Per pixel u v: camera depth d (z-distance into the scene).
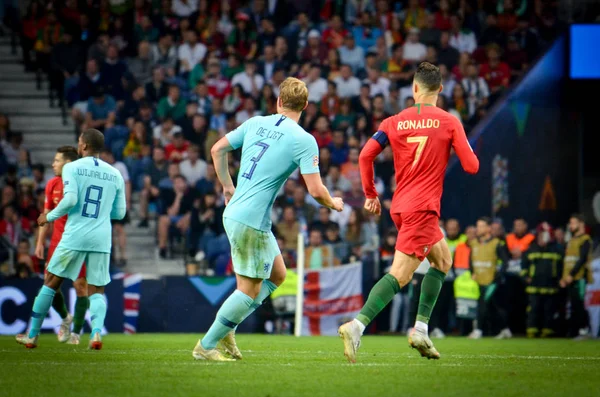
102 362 20.64
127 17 63.97
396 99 62.62
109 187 25.67
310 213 55.09
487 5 67.25
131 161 56.16
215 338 20.58
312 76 61.69
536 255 49.16
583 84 62.94
